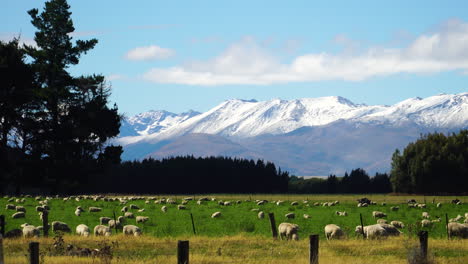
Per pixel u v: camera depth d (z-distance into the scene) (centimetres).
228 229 4616
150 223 5059
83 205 7256
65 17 11362
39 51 11006
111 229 4512
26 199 8300
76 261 2602
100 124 11031
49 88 10612
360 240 3572
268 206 7794
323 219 5609
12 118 10056
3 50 9888
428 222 4844
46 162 10512
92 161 11156
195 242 3466
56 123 10819
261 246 3322
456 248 3222
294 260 2659
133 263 2562
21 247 3222
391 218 5750
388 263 2612
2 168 9919
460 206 7875
